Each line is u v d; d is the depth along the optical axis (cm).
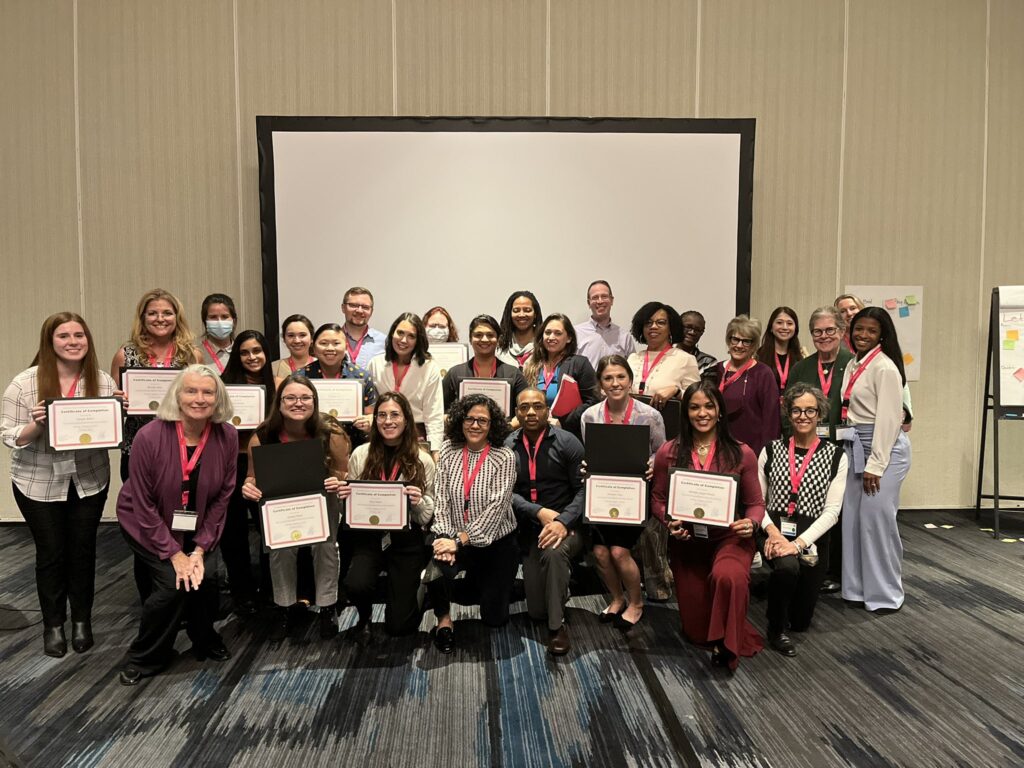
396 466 316
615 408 348
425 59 505
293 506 298
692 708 263
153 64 501
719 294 514
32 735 245
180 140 505
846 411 370
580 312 515
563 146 505
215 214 510
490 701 268
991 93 530
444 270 509
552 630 304
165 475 279
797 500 325
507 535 321
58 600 307
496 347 407
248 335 348
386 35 502
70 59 498
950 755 235
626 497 312
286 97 504
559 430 336
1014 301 496
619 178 508
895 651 310
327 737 244
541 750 237
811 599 325
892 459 356
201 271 513
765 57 515
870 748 239
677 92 514
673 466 317
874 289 535
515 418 380
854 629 333
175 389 282
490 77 507
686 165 508
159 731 248
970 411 549
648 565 367
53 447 289
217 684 280
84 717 256
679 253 512
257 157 507
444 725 252
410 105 507
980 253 539
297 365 397
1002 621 343
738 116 518
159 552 279
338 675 287
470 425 313
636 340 436
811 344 535
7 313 514
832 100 521
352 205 502
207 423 290
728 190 509
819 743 242
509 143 505
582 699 269
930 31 522
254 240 512
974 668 295
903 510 552
